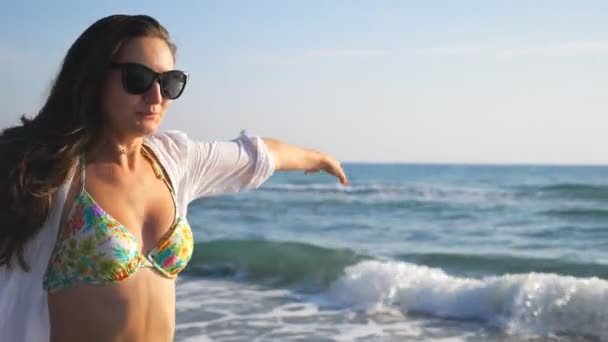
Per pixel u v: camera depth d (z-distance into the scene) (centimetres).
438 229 1934
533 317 740
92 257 210
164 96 218
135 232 221
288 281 997
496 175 7481
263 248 1223
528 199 2973
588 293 747
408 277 861
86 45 215
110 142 224
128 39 214
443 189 3862
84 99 213
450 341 667
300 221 2203
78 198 213
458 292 809
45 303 212
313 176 6788
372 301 829
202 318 756
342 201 3002
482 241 1634
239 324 728
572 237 1700
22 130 212
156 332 224
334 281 948
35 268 210
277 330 703
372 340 666
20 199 202
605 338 684
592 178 6034
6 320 210
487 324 734
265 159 272
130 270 215
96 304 212
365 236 1762
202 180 260
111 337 213
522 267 1184
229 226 2055
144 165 238
